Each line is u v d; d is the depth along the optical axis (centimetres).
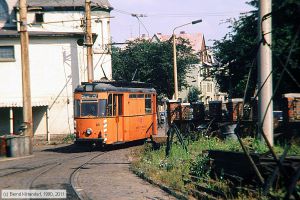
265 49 1178
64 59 3222
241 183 864
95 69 3606
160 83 4866
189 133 2014
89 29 2825
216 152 992
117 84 2225
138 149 2088
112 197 970
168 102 2328
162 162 1374
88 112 2117
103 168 1498
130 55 4947
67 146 2625
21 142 2075
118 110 2186
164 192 1016
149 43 4975
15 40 3116
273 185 776
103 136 2086
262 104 1184
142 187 1093
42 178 1289
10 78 3116
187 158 1338
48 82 3195
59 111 3203
